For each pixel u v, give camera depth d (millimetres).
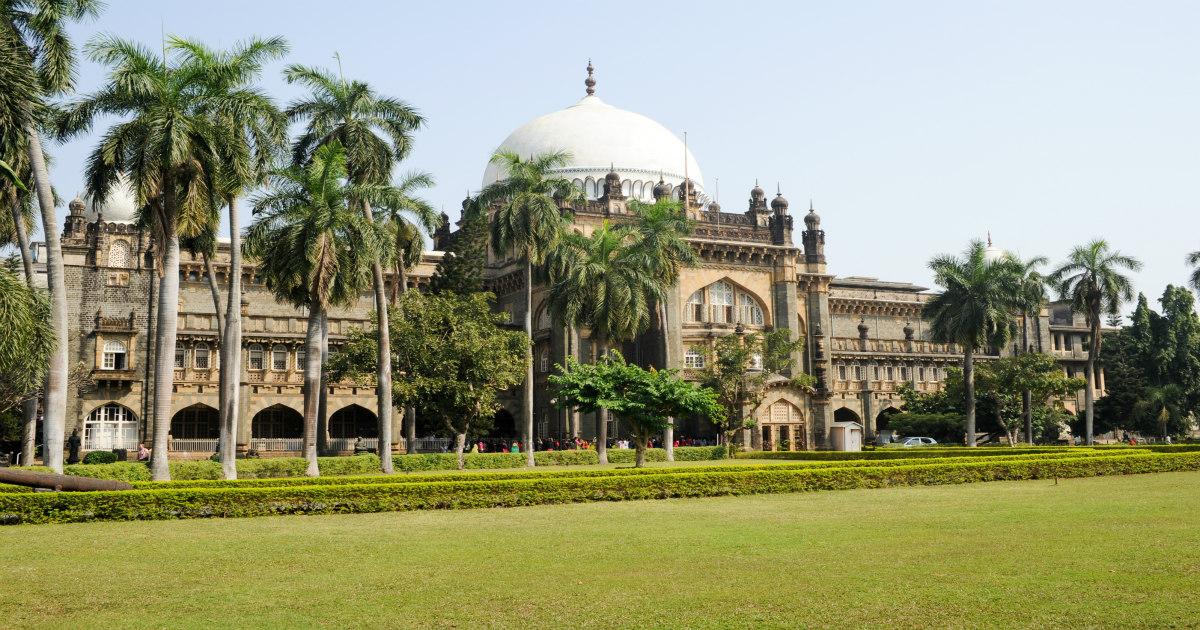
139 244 64125
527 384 53094
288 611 12297
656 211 58094
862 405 84875
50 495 21797
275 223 40156
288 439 64812
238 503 23297
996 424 79062
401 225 49844
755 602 12508
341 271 40219
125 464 38281
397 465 46875
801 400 69062
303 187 40062
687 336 72688
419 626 11461
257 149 37094
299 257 38375
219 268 69750
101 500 22203
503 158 52938
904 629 11047
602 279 55438
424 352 50344
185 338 63656
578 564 15578
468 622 11641
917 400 82938
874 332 93688
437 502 25078
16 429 56156
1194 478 33281
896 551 16500
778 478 29641
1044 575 13992
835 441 68062
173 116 33125
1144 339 87875
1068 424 89188
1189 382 86312
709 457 60062
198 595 13320
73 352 61750
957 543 17328
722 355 64500
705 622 11523
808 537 18484
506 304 78562
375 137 42188
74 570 15312
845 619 11547
